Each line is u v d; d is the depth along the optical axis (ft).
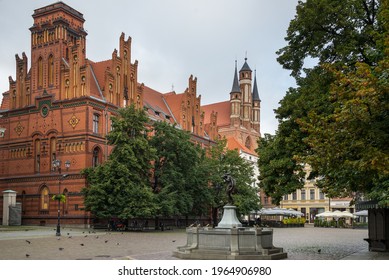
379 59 74.28
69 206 184.34
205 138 287.07
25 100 206.08
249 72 422.00
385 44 59.11
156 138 193.77
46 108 197.47
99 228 181.78
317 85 90.53
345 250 92.68
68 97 192.75
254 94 442.09
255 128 435.94
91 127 188.24
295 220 269.85
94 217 182.39
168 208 174.19
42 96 198.29
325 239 132.46
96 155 191.31
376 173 63.98
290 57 99.40
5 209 187.62
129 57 215.51
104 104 195.83
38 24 205.05
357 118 57.82
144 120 178.40
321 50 94.38
